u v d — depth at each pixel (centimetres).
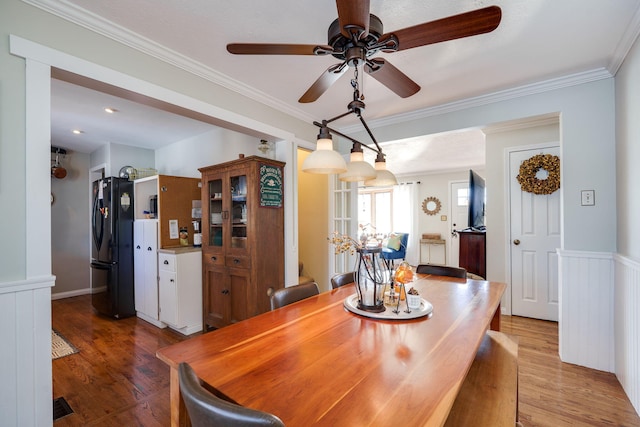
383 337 124
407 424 72
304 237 424
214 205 324
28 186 144
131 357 261
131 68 184
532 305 350
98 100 289
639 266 175
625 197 203
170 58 201
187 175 426
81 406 193
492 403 115
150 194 393
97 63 169
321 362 103
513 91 260
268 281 291
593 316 231
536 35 183
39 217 147
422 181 738
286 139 305
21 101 143
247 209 284
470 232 388
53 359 258
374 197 820
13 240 140
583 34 183
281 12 164
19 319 141
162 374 232
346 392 85
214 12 164
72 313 388
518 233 358
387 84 174
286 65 219
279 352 112
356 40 127
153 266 341
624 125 204
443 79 241
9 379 138
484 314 151
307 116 323
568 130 241
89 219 493
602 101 228
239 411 64
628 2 155
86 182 493
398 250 657
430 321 142
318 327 137
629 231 196
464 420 105
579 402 192
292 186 314
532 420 176
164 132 395
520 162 356
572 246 240
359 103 149
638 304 179
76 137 412
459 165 643
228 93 245
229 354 111
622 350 206
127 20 170
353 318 148
